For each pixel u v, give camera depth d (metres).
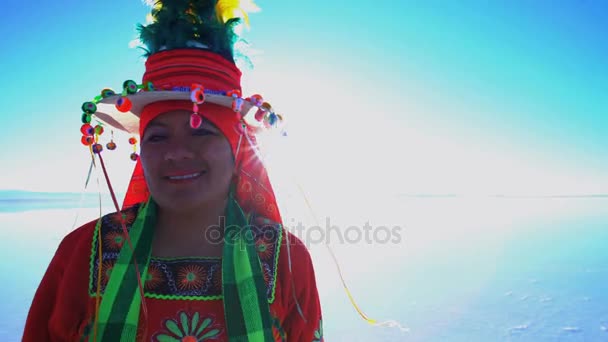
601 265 6.53
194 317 1.08
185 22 1.23
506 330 3.96
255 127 1.46
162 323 1.06
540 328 4.00
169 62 1.18
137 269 1.11
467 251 7.82
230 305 1.10
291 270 1.25
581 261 6.87
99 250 1.14
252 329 1.09
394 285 5.48
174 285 1.12
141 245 1.16
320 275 5.98
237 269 1.16
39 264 6.09
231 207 1.29
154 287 1.11
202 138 1.17
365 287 5.40
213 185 1.17
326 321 4.21
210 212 1.26
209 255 1.20
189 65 1.18
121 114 1.45
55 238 8.30
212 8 1.33
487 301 4.81
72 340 1.08
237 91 1.19
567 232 10.62
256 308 1.12
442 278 5.83
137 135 1.68
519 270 6.28
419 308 4.58
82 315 1.09
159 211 1.26
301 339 1.25
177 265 1.16
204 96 1.12
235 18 1.35
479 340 3.73
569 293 5.05
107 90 1.19
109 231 1.19
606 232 10.49
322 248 7.81
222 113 1.21
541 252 7.75
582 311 4.43
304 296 1.26
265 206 1.45
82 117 1.15
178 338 1.05
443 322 4.15
